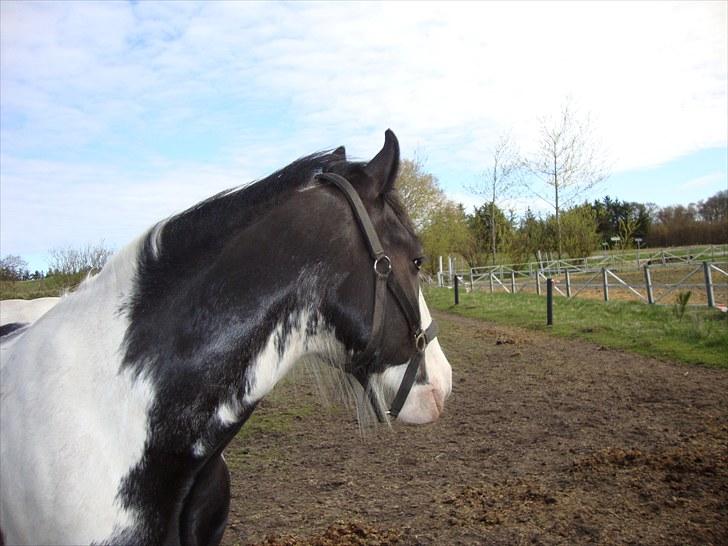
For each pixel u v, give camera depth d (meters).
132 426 1.78
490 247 33.81
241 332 1.90
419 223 30.81
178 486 1.84
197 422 1.84
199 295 1.91
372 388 2.17
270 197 2.05
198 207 2.07
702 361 8.95
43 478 1.68
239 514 4.34
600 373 8.80
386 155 2.12
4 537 1.79
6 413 1.80
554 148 31.38
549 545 3.62
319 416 7.11
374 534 3.84
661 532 3.72
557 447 5.64
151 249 1.99
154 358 1.84
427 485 4.84
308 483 4.98
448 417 6.96
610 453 5.20
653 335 11.27
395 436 6.28
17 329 2.37
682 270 26.67
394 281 2.11
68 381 1.78
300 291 1.97
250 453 5.84
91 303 1.95
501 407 7.30
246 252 1.96
